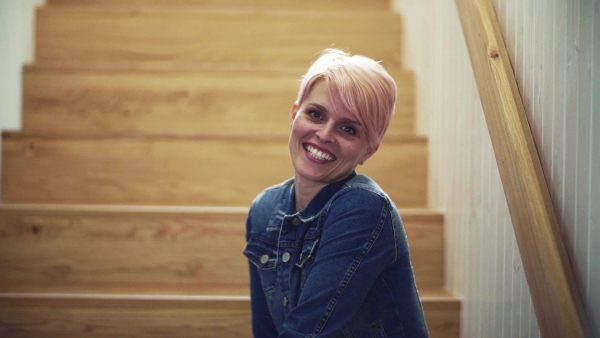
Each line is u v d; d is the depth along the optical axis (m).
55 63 2.46
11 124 2.19
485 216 1.61
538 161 1.29
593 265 1.11
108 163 2.13
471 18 1.54
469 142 1.74
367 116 1.18
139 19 2.49
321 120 1.21
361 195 1.19
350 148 1.20
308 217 1.24
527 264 1.26
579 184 1.16
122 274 1.94
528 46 1.39
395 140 2.17
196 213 1.95
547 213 1.21
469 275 1.74
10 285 1.88
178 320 1.75
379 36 2.56
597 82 1.09
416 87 2.35
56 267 1.93
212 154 2.15
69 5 2.72
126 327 1.75
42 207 1.93
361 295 1.16
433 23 2.11
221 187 2.15
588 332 1.13
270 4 2.75
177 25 2.50
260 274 1.31
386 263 1.20
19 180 2.11
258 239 1.31
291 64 2.53
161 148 2.14
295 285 1.23
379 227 1.17
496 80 1.38
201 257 1.95
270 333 1.38
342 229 1.16
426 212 1.97
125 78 2.29
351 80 1.17
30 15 2.41
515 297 1.42
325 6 2.76
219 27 2.51
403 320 1.24
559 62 1.24
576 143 1.17
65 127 2.28
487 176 1.59
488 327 1.59
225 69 2.32
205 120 2.31
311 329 1.13
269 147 2.16
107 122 2.29
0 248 1.92
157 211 1.94
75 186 2.12
